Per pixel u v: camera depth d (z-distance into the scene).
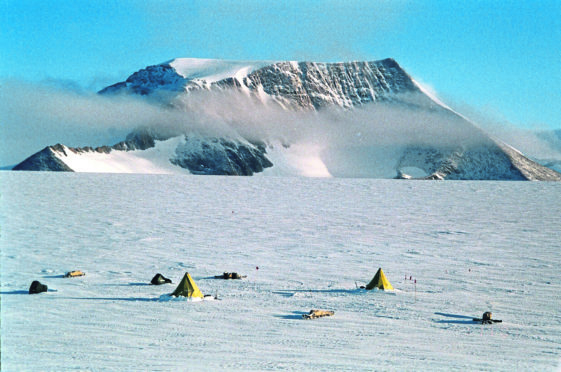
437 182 121.50
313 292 29.38
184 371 17.83
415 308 26.25
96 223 55.78
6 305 26.22
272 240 47.19
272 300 27.62
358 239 48.12
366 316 24.86
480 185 113.62
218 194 88.56
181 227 53.94
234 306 26.41
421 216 64.69
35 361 18.77
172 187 98.75
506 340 21.58
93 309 25.61
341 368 18.23
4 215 60.25
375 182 118.44
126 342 20.92
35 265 36.16
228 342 21.03
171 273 34.09
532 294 29.06
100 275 33.38
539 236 50.31
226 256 39.81
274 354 19.66
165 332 22.22
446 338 21.78
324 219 61.06
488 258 39.56
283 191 95.56
